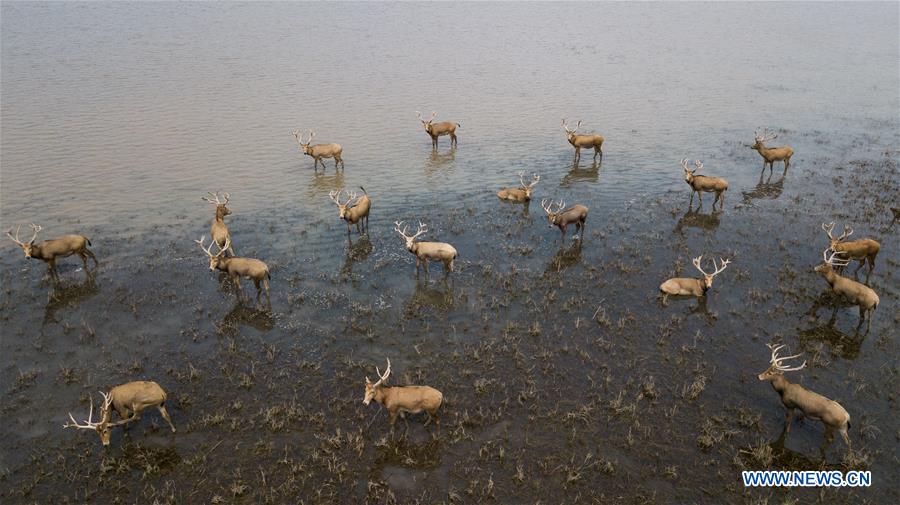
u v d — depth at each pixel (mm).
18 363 16109
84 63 63281
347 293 20000
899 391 14648
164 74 58969
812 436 13344
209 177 32219
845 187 29984
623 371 15680
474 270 21672
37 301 19312
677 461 12664
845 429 12445
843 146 37344
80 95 49844
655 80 58688
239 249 23500
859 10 131000
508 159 35969
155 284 20500
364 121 44406
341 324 18094
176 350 16719
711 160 35031
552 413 14086
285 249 23547
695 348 16578
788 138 39281
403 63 67625
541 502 11703
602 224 26031
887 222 25359
